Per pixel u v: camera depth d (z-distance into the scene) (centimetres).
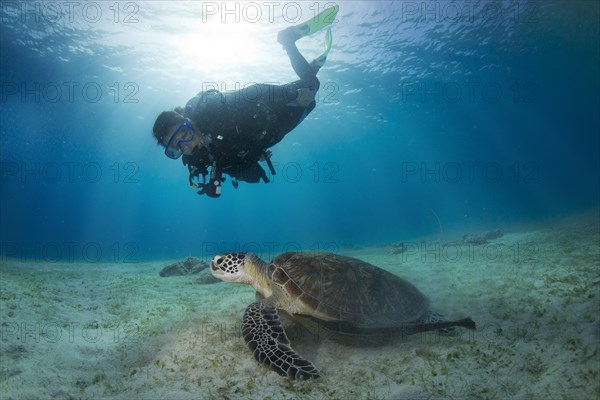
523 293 495
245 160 370
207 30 1658
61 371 338
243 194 9988
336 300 369
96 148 4197
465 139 5847
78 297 672
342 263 407
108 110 2795
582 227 1266
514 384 270
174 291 768
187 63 1972
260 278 421
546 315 395
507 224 2325
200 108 334
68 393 304
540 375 275
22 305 508
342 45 1892
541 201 4494
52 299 604
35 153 4347
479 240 1317
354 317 362
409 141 5419
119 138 3775
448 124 4491
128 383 323
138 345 405
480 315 431
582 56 2855
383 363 335
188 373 337
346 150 5669
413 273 721
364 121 3681
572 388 245
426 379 293
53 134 3394
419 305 399
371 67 2238
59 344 392
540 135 6450
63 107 2653
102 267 1410
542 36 2222
